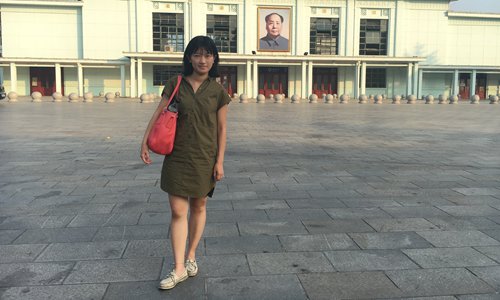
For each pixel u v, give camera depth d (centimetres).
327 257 409
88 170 805
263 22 4619
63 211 549
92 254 414
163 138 338
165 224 500
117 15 4503
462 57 5019
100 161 898
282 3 4628
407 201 606
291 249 428
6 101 3350
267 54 4566
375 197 628
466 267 387
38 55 4531
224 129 368
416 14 4831
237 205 581
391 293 340
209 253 418
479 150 1090
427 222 512
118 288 348
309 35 4722
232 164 877
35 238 455
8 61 4169
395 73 4850
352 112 2531
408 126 1700
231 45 4638
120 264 392
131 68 4275
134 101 3659
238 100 4138
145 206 573
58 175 761
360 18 4759
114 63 4388
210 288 349
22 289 344
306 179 744
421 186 698
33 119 1841
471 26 4984
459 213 549
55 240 449
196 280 362
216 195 633
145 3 4494
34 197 616
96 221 511
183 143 350
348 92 4853
